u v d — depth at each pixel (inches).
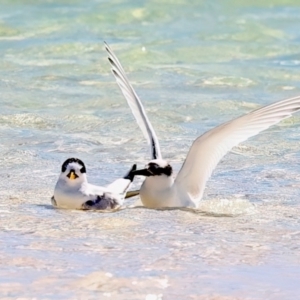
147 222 449.4
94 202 470.0
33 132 677.3
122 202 477.4
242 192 519.5
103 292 347.3
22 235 424.8
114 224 445.1
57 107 758.5
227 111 753.0
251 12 1224.8
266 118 460.1
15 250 400.5
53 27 1119.0
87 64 930.1
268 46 1034.1
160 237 424.2
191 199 481.7
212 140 463.8
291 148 634.8
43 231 431.5
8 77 868.0
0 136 660.1
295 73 909.8
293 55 995.9
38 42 1032.8
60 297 340.2
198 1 1253.1
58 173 561.9
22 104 767.1
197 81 866.8
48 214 462.9
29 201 492.7
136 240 418.6
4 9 1211.9
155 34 1086.4
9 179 545.0
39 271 370.9
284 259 393.4
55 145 637.9
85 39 1051.9
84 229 435.5
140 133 678.5
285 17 1184.8
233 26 1126.4
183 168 477.1
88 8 1208.2
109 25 1136.8
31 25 1125.7
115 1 1233.4
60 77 874.8
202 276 368.5
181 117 728.3
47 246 407.2
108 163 590.9
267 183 541.6
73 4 1234.0
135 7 1207.6
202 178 478.6
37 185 531.8
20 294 342.3
